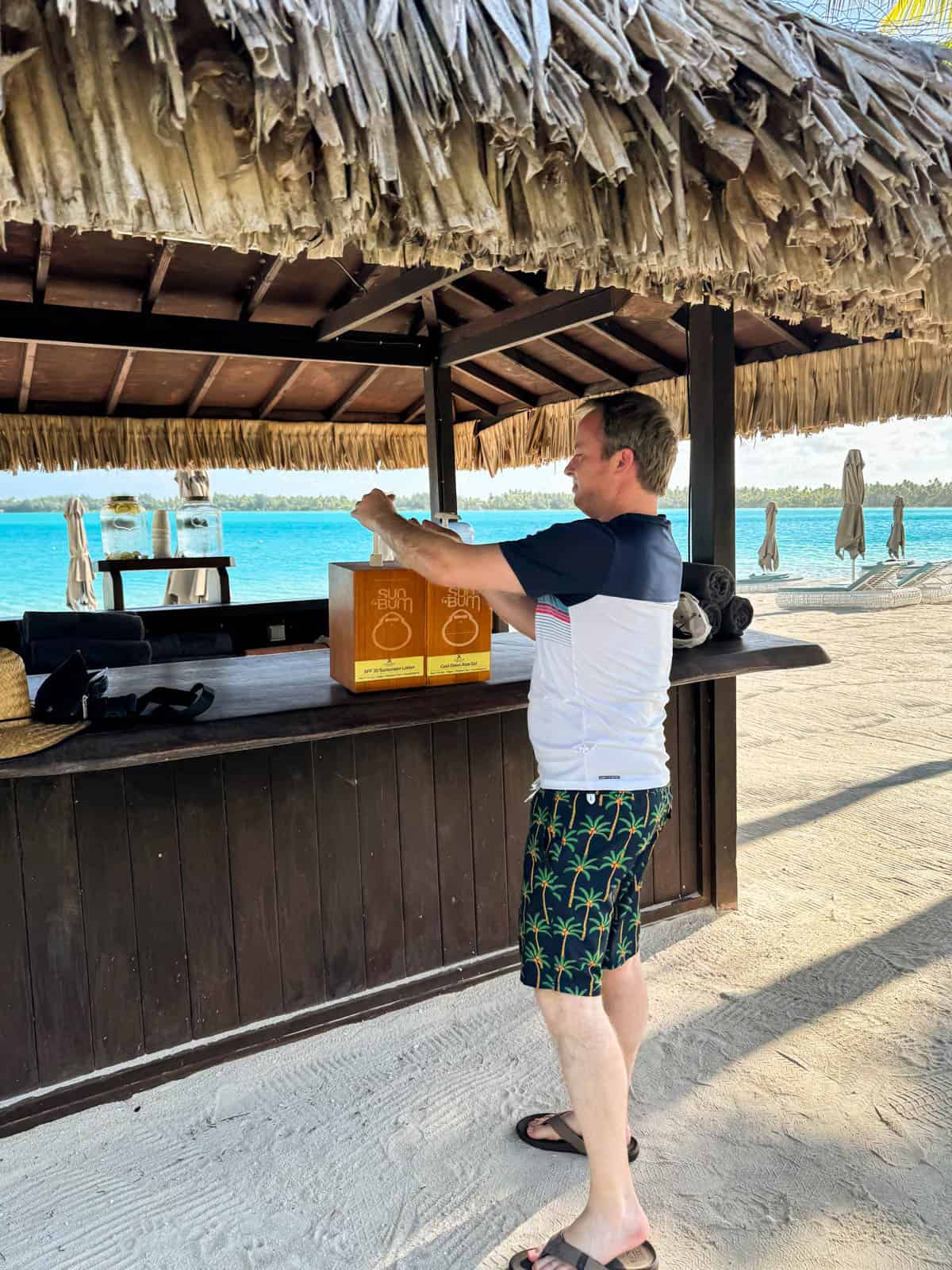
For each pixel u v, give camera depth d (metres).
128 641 3.29
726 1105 2.34
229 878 2.53
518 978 2.99
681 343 4.61
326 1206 2.04
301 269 3.71
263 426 5.68
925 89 2.02
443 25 1.41
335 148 1.43
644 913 3.37
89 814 2.32
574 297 3.69
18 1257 1.90
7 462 5.02
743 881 3.82
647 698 1.84
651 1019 2.75
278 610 5.41
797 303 2.58
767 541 18.98
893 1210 1.97
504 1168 2.15
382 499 2.05
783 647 3.07
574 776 1.81
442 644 2.52
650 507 1.95
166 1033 2.48
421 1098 2.41
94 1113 2.35
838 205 1.88
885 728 6.68
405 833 2.81
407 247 1.84
